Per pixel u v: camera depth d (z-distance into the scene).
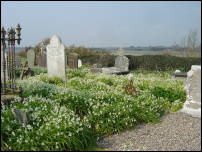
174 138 7.15
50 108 7.26
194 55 34.88
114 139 7.02
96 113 7.67
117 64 24.25
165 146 6.59
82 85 12.05
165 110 9.95
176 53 36.03
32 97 7.91
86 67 25.02
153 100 10.13
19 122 6.06
